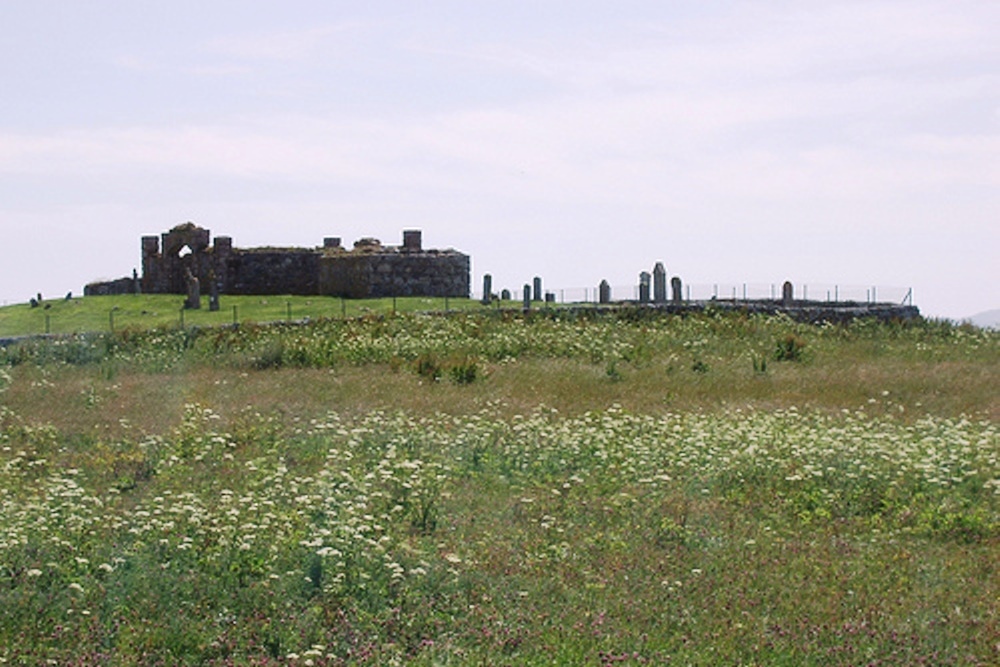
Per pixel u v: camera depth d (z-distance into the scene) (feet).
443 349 114.21
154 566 43.86
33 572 41.19
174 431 72.13
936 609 41.22
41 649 37.42
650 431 71.92
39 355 113.80
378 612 40.52
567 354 114.52
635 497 56.08
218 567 44.21
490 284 155.84
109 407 85.46
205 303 163.63
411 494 55.11
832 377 99.66
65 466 65.41
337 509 51.49
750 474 60.13
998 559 46.98
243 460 66.08
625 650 37.86
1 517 49.19
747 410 83.41
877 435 67.56
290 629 38.99
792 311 138.51
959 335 128.88
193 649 37.91
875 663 36.45
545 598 42.70
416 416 80.02
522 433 69.82
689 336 123.95
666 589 43.42
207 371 105.50
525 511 54.54
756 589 43.45
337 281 175.32
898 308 143.33
